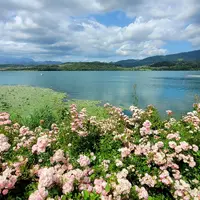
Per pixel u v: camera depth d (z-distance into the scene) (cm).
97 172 351
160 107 2103
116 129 609
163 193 353
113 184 283
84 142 520
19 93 2717
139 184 357
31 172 333
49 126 860
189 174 400
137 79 6825
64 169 340
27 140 462
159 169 377
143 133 494
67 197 270
